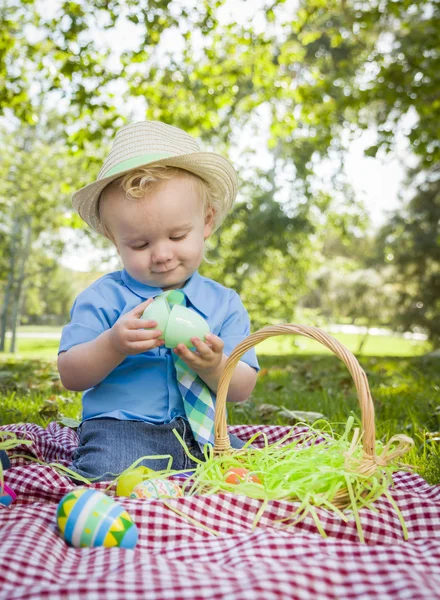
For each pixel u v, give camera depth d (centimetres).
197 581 122
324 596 122
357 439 194
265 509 173
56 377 570
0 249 2269
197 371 222
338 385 523
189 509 170
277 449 212
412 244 2045
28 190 1905
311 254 1712
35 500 195
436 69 878
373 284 2133
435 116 912
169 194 226
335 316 2344
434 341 1998
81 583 119
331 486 177
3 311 2419
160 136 244
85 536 154
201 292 253
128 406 235
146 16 790
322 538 151
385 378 577
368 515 173
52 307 4466
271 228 1591
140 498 181
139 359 238
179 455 231
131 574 125
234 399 250
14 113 909
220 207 264
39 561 137
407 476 226
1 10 905
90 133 894
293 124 984
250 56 918
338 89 1277
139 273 234
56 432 300
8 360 929
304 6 905
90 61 838
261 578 122
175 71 895
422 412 366
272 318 1639
